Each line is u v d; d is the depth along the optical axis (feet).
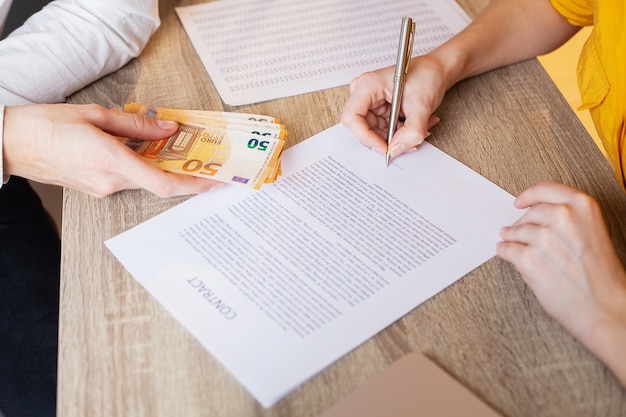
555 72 7.40
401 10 3.86
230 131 3.03
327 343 2.28
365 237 2.63
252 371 2.21
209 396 2.18
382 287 2.44
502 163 2.95
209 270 2.52
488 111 3.20
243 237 2.64
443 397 2.12
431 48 3.59
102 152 2.75
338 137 3.09
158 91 3.36
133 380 2.23
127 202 2.83
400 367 2.20
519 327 2.33
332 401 2.15
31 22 3.39
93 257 2.61
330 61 3.51
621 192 2.83
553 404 2.13
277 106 3.26
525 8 3.48
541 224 2.44
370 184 2.85
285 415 2.12
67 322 2.40
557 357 2.24
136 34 3.48
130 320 2.39
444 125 3.13
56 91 3.32
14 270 4.04
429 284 2.45
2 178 2.98
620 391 2.16
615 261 2.31
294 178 2.89
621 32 2.99
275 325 2.33
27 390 3.58
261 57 3.54
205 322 2.35
